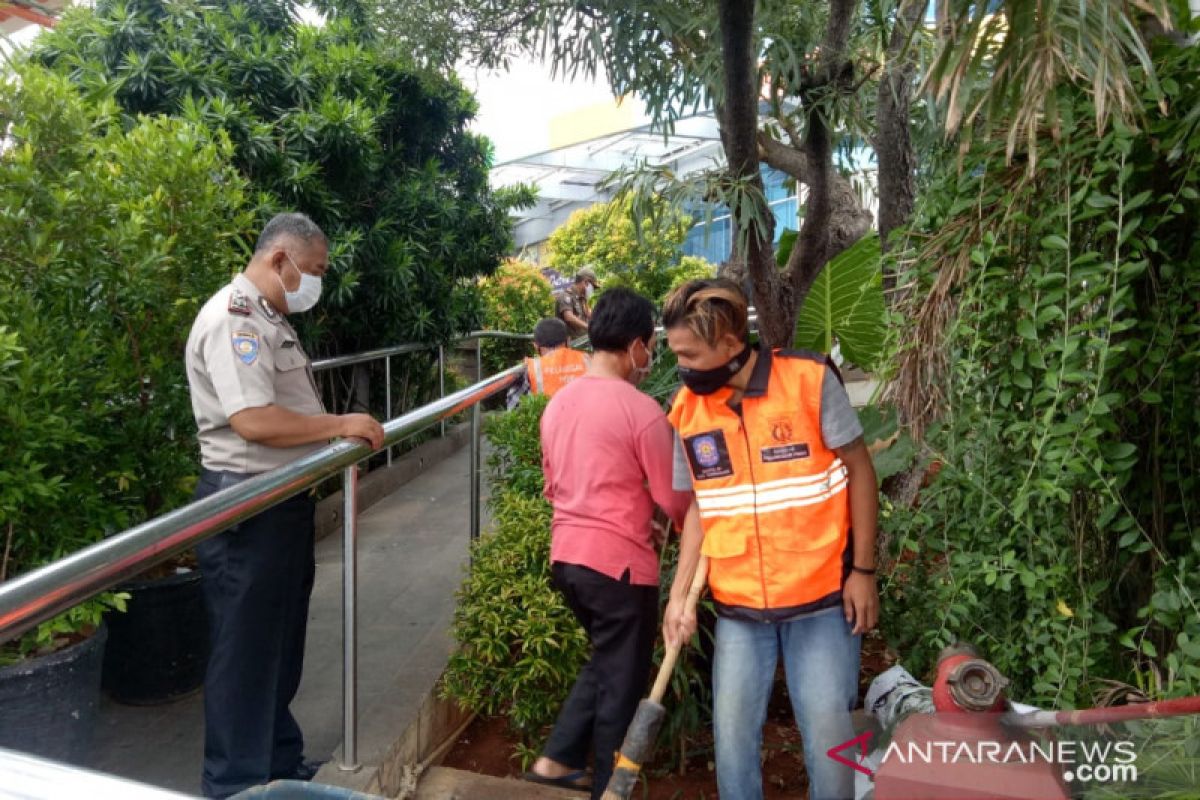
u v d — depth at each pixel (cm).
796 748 331
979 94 185
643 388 408
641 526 268
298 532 269
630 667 265
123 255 315
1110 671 227
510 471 426
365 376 675
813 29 354
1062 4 155
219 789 256
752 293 364
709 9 323
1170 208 197
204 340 260
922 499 272
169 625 332
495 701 334
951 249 237
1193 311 214
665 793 315
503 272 1093
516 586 319
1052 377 205
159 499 350
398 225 634
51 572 134
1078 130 205
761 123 407
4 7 443
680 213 331
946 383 250
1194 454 218
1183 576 198
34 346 284
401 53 421
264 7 607
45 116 311
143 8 515
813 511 216
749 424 217
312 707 328
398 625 408
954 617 237
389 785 285
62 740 269
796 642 222
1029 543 221
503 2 382
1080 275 200
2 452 270
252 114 504
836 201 425
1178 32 202
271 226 275
